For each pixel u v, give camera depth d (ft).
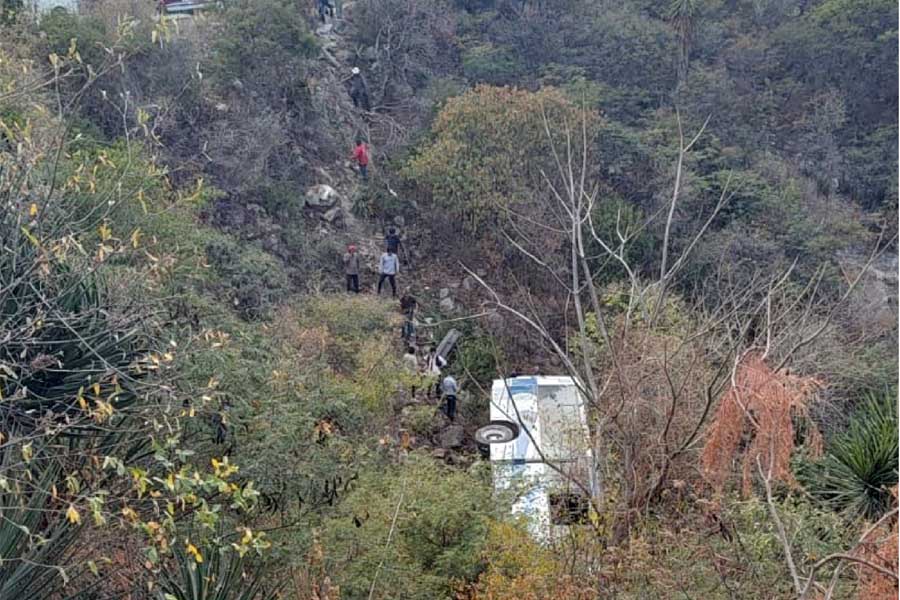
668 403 32.68
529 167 66.80
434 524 30.07
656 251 65.72
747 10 100.73
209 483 18.88
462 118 68.28
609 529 26.48
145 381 22.59
